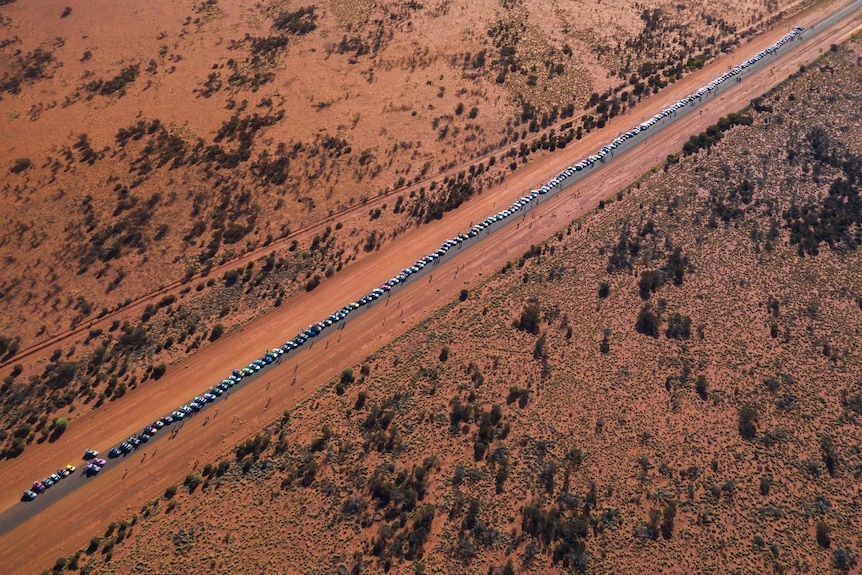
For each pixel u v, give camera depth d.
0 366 93.38
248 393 90.69
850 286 102.75
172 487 79.44
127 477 81.62
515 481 78.31
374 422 84.81
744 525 75.38
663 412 86.12
